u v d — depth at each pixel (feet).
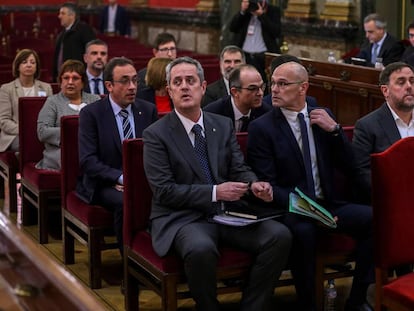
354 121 26.45
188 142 14.79
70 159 18.44
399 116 16.24
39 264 6.27
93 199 17.34
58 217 22.35
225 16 46.75
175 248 14.03
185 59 14.87
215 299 13.93
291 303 16.33
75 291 5.71
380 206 12.55
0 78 26.99
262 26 35.76
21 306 6.47
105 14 55.42
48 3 65.51
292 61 16.42
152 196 15.21
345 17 36.40
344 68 26.58
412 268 16.17
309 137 15.46
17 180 23.48
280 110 15.49
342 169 15.81
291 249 14.84
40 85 23.67
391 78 16.07
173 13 52.85
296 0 39.99
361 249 15.06
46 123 20.48
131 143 15.02
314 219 14.64
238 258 14.32
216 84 22.24
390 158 12.53
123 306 16.17
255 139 15.43
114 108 17.72
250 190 14.85
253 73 17.35
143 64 31.94
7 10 64.54
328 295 15.53
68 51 34.81
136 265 15.33
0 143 23.08
